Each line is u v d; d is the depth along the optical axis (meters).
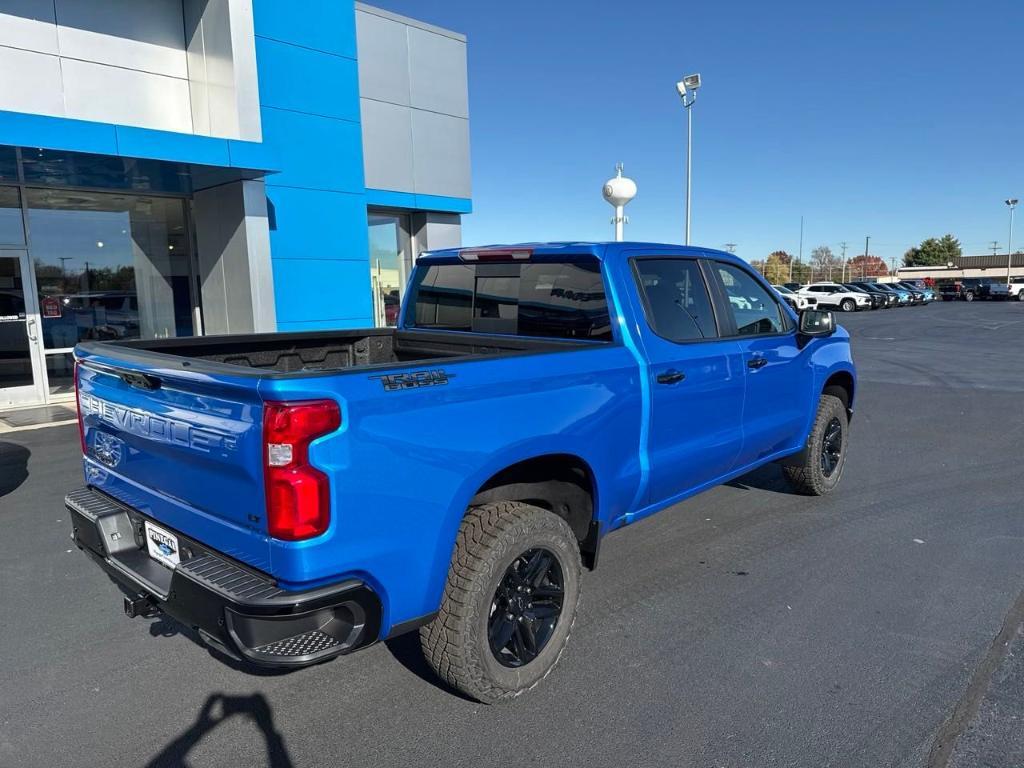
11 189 10.66
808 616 3.83
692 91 21.36
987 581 4.23
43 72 10.09
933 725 2.87
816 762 2.66
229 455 2.44
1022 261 96.88
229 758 2.76
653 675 3.28
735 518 5.38
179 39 11.30
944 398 10.88
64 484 6.48
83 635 3.73
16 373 10.87
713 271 4.48
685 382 3.93
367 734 2.90
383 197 13.82
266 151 10.30
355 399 2.37
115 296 11.86
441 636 2.83
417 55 14.22
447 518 2.68
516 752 2.77
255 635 2.33
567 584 3.20
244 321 11.31
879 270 115.62
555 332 4.04
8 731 2.93
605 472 3.45
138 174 10.30
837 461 5.87
